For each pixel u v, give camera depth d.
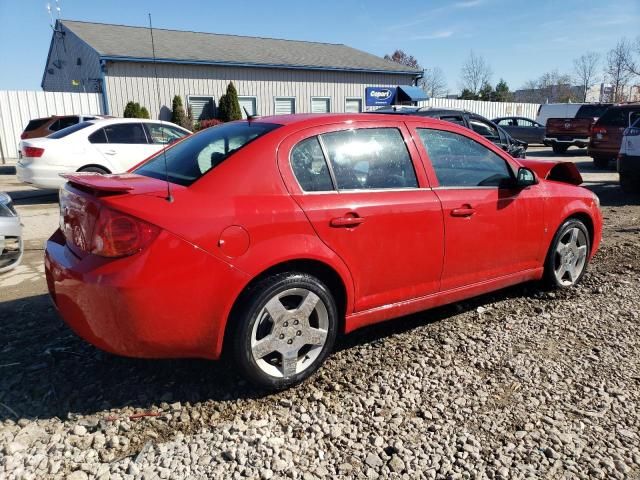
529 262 4.42
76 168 9.64
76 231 2.94
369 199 3.37
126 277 2.63
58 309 3.05
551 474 2.49
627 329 4.06
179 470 2.47
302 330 3.14
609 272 5.43
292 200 3.08
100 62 21.00
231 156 3.06
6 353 3.55
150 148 10.44
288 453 2.60
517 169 4.23
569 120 20.55
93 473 2.44
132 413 2.90
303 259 3.08
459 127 4.01
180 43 25.08
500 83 68.88
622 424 2.88
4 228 4.54
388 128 3.64
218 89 24.14
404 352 3.65
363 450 2.64
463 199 3.82
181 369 3.37
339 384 3.23
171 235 2.70
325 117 3.43
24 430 2.73
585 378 3.34
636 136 9.92
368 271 3.39
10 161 19.31
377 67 28.70
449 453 2.63
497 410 2.99
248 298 2.93
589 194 4.91
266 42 29.25
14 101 19.59
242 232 2.87
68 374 3.29
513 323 4.15
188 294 2.75
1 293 4.77
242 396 3.09
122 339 2.73
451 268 3.84
